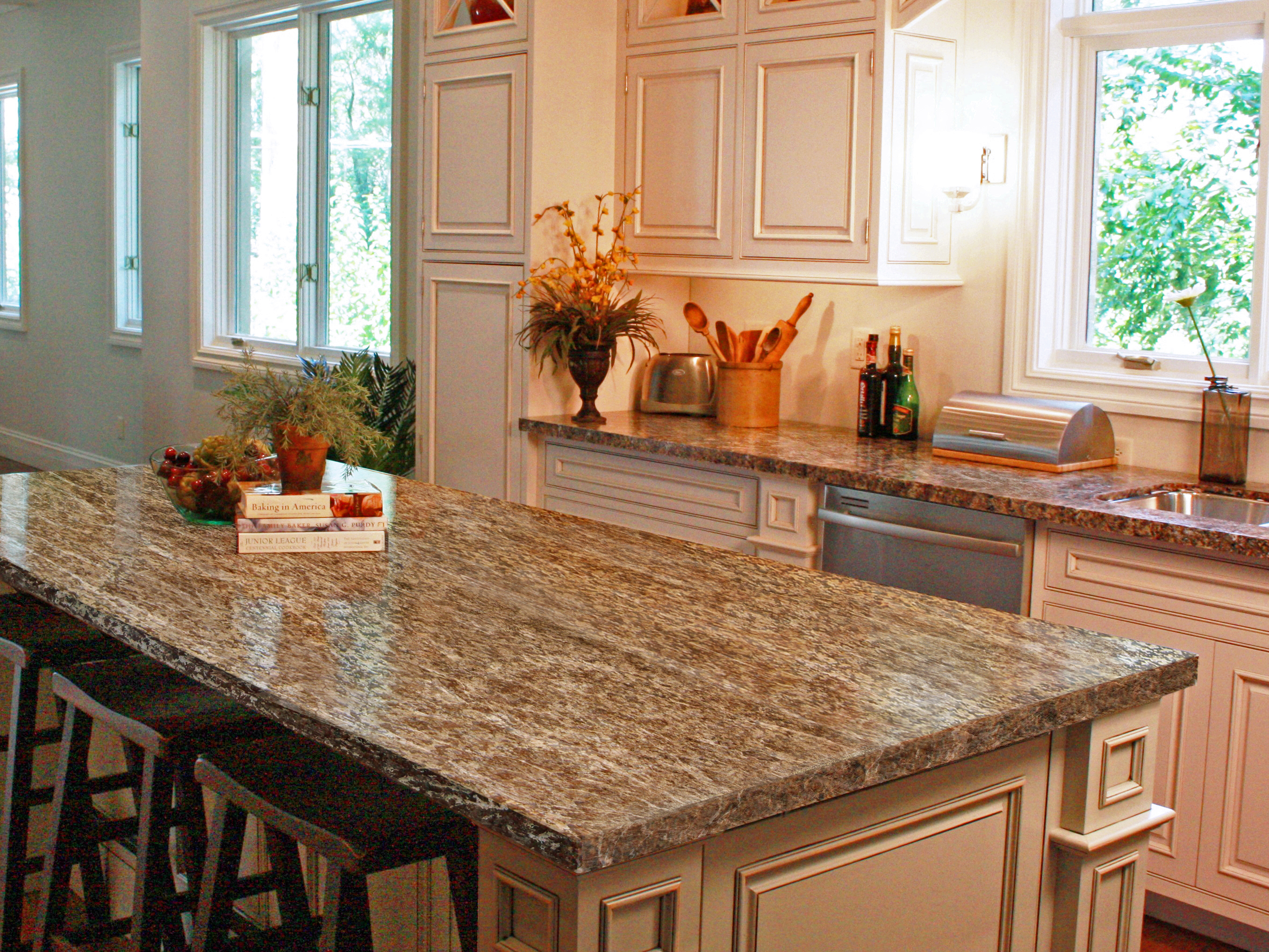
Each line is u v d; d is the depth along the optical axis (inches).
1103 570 116.2
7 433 367.9
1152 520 110.7
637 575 90.2
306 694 62.8
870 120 145.8
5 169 368.5
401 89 218.1
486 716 60.3
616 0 173.8
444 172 182.7
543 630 75.5
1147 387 138.9
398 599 82.1
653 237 171.8
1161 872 114.7
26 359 357.1
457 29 177.9
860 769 55.9
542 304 170.6
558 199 171.8
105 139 313.1
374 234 232.1
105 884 102.5
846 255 149.7
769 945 57.3
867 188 146.8
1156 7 139.5
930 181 150.9
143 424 295.0
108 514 107.7
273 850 80.6
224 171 266.2
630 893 51.9
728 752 56.1
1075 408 136.4
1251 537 104.4
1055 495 121.6
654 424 170.4
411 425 205.9
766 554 145.3
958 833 65.3
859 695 64.3
